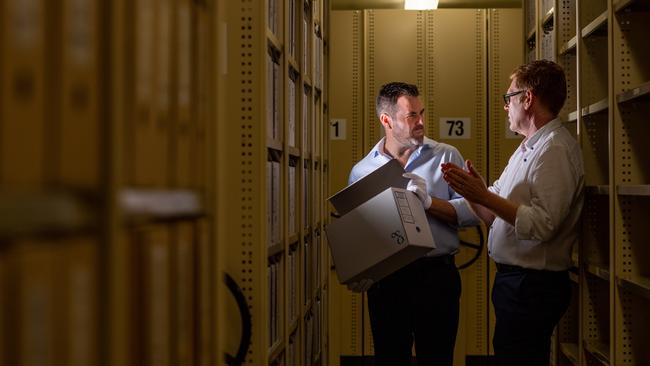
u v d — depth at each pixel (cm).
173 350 112
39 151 73
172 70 110
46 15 75
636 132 280
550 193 268
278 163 253
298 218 314
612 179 280
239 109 214
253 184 214
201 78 127
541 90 288
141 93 96
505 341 284
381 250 279
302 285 315
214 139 131
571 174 273
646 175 280
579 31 334
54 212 71
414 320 321
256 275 214
